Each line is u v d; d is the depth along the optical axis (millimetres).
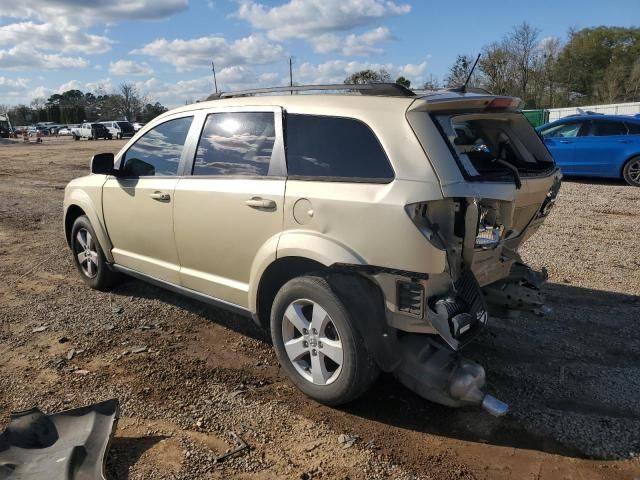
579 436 3258
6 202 11789
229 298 4129
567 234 8117
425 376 3311
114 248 5309
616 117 12852
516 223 3885
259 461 3045
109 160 4977
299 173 3592
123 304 5359
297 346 3617
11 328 4805
